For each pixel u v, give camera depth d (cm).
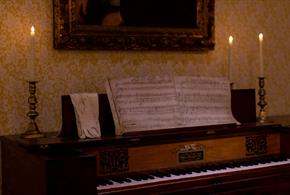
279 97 380
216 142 286
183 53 337
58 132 287
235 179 269
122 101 268
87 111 261
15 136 271
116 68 315
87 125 257
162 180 247
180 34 330
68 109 260
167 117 276
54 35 293
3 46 283
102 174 248
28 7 288
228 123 295
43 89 294
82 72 305
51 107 297
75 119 261
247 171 274
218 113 295
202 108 290
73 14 295
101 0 304
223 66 353
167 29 325
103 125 269
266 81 374
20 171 241
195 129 280
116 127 264
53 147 236
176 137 269
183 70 338
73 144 240
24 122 290
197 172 265
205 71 346
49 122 297
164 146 267
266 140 307
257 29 367
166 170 267
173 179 250
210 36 340
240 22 359
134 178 250
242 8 360
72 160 211
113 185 237
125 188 235
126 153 255
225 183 265
